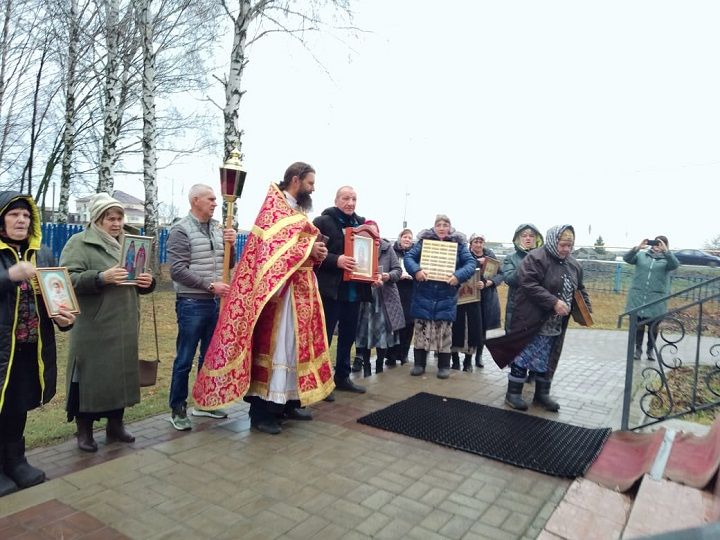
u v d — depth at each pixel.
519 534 3.00
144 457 3.88
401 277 6.88
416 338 6.68
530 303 5.29
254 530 2.96
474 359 8.12
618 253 27.02
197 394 4.51
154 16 15.09
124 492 3.35
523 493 3.50
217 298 4.72
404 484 3.58
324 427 4.66
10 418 3.35
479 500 3.39
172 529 2.96
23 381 3.35
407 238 7.41
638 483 3.51
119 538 2.85
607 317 14.70
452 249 6.45
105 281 3.73
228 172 4.40
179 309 4.48
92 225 3.92
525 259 5.38
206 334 4.73
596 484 3.62
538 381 5.57
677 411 5.55
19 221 3.17
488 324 7.44
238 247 17.70
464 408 5.32
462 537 2.96
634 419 5.21
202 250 4.46
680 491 3.27
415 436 4.46
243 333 4.36
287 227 4.43
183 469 3.70
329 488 3.49
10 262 3.18
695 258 25.44
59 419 4.71
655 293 8.09
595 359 8.37
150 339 8.42
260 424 4.50
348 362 5.86
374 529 3.01
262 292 4.28
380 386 6.18
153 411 4.93
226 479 3.57
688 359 8.36
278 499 3.32
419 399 5.59
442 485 3.58
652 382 6.79
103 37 13.99
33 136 15.32
